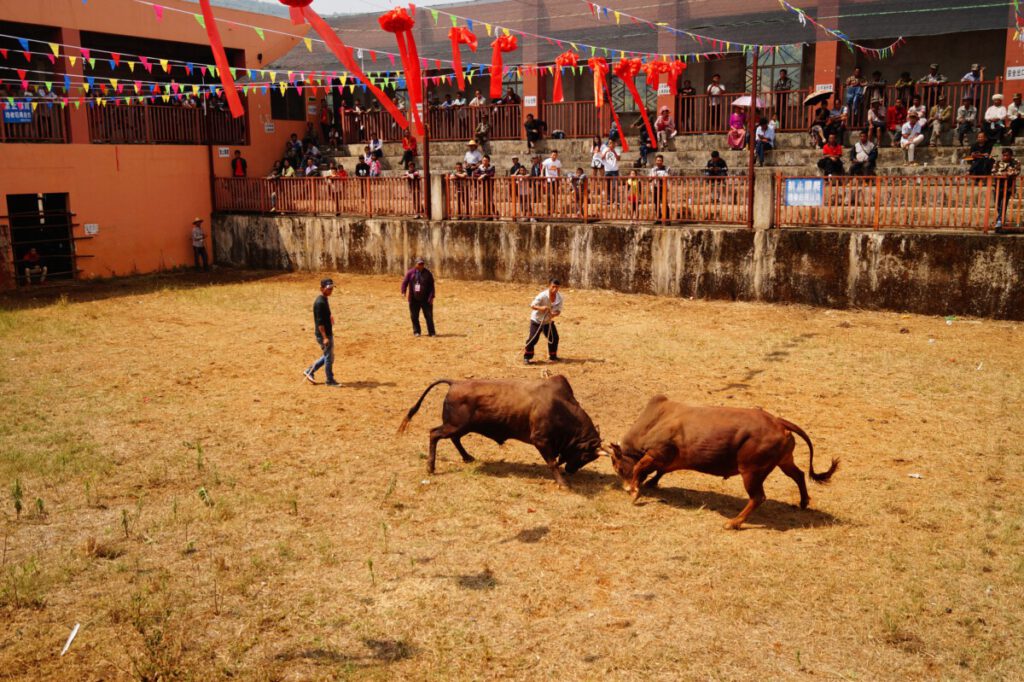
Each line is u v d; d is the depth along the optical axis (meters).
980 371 12.95
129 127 25.03
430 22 27.22
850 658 5.85
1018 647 5.94
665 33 24.80
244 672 5.73
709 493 8.85
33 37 23.95
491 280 21.61
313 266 24.52
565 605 6.56
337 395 12.32
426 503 8.54
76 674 5.70
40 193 22.80
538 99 27.52
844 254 17.38
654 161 25.36
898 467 9.38
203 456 9.88
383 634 6.20
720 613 6.42
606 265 20.03
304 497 8.70
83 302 20.19
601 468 9.63
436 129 29.25
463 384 9.21
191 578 6.99
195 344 15.67
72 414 11.38
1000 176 16.09
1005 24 21.47
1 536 7.73
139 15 25.31
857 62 25.98
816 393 12.10
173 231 25.94
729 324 16.69
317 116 31.66
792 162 23.38
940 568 7.05
